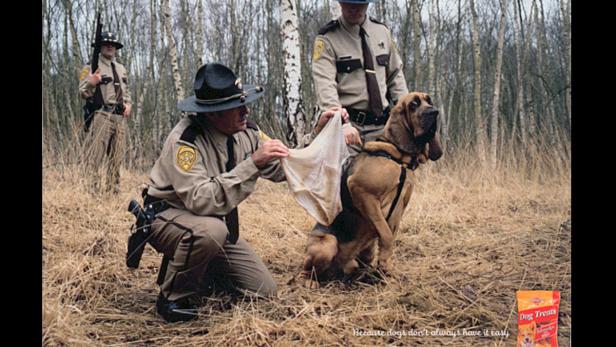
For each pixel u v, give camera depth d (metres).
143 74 17.53
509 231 5.04
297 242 4.68
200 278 3.12
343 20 3.82
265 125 8.24
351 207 3.62
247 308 3.10
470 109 14.12
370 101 3.80
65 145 6.54
